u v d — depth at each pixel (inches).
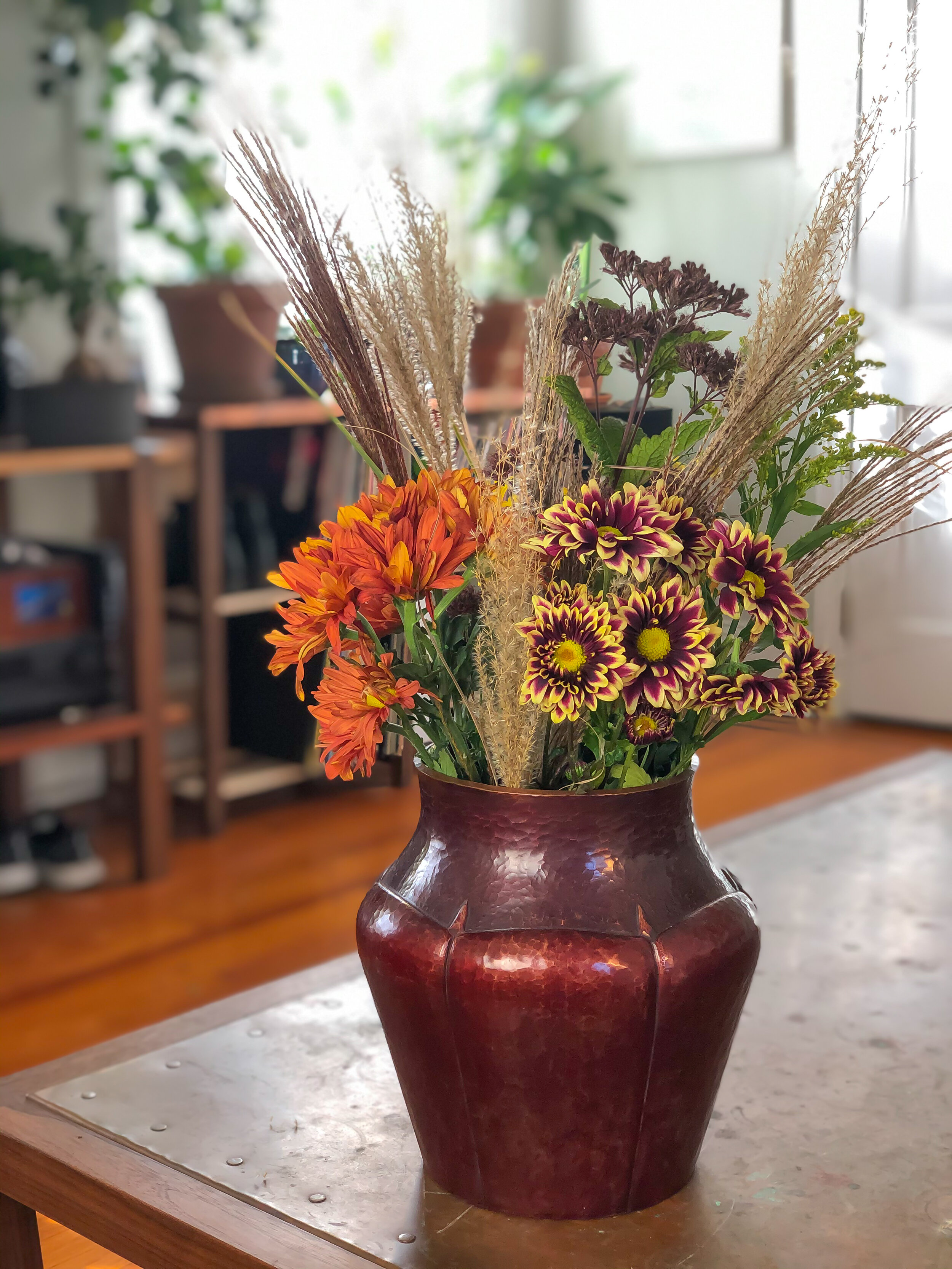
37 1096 42.8
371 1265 34.0
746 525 33.1
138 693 123.6
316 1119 41.3
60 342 140.6
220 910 118.9
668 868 35.5
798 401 33.7
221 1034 47.1
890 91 36.2
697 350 32.6
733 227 175.8
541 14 187.9
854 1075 44.6
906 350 96.7
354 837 136.9
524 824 34.8
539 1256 34.4
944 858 65.5
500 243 179.0
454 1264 34.0
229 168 35.0
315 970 52.5
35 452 116.3
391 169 34.8
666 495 33.3
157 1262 36.8
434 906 35.6
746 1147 39.9
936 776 79.0
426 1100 36.7
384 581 32.8
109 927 115.5
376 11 152.5
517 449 34.6
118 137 143.6
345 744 34.2
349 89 148.6
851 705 162.7
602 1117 35.0
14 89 135.0
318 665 54.5
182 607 136.0
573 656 31.8
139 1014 99.3
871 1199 37.1
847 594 79.7
